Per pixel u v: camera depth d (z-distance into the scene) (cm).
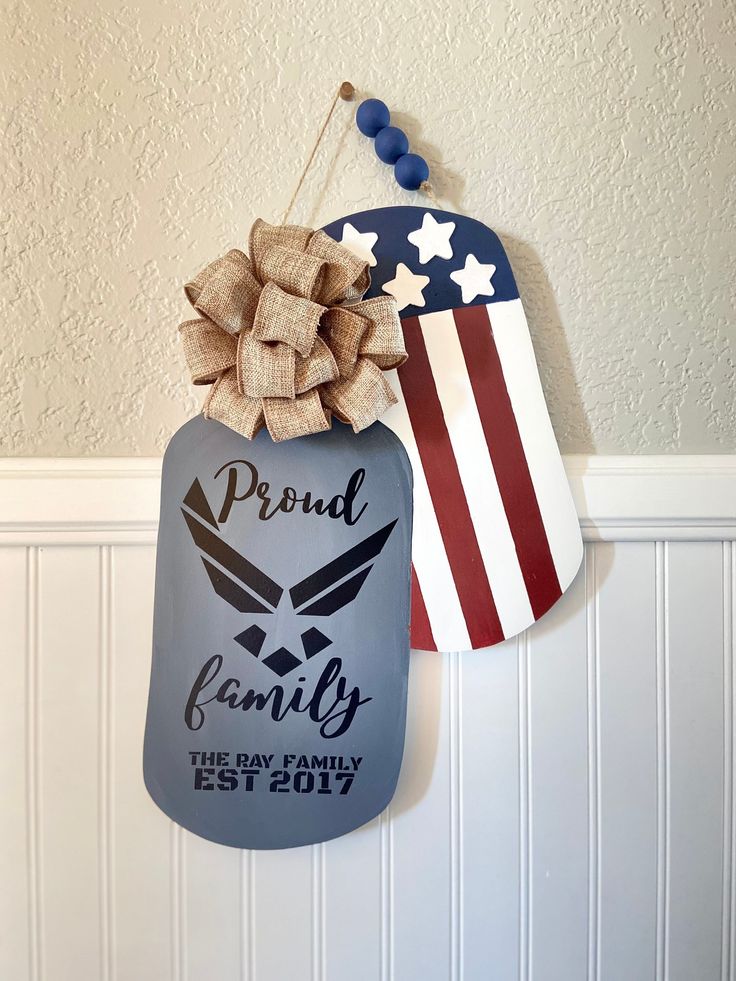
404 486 78
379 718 78
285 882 80
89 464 78
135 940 80
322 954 81
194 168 78
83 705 79
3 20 76
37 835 79
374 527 78
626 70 80
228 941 80
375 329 71
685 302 82
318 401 70
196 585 77
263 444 77
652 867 82
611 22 80
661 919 83
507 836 81
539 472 78
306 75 78
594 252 81
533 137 80
